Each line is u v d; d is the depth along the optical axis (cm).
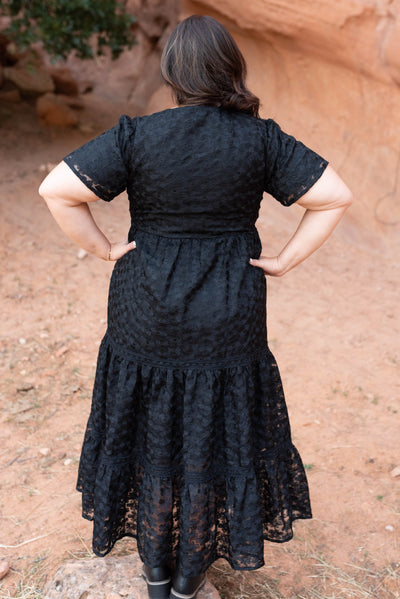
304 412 360
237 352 180
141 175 168
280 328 451
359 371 403
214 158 165
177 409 184
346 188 173
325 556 254
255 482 189
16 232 561
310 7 528
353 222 587
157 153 165
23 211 596
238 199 171
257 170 170
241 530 190
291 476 213
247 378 183
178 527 197
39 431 332
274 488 201
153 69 1011
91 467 204
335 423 350
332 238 589
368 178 580
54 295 479
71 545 255
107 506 193
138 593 209
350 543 261
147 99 1011
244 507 188
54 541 258
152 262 174
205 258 172
